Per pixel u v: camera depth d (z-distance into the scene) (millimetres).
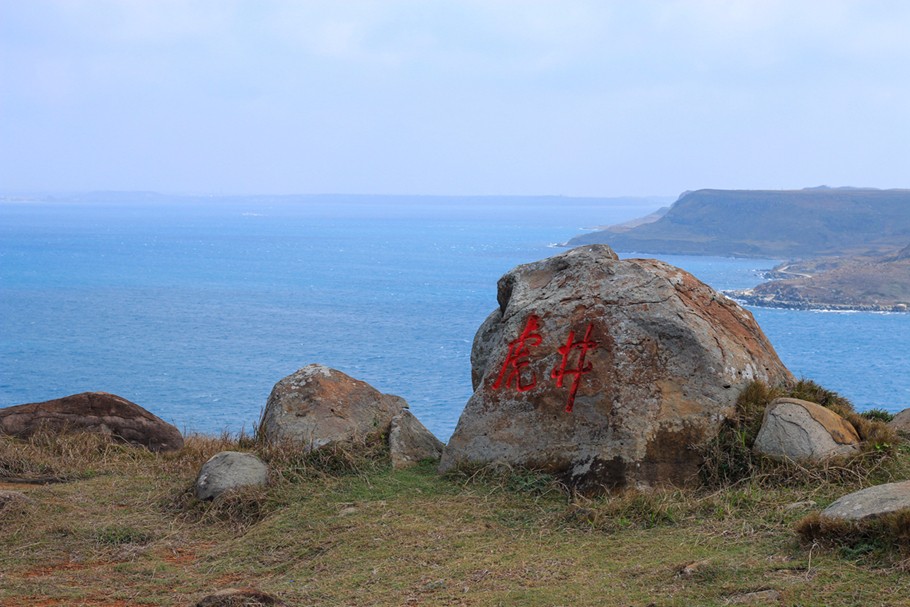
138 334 132750
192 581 7125
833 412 8906
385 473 9742
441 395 83312
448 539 7582
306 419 10711
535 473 8898
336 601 6348
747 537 6926
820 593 5570
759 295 183125
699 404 8789
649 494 8086
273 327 144250
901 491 6531
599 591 6074
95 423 12570
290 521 8391
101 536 8336
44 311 160125
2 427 12367
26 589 6852
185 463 11195
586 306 9453
